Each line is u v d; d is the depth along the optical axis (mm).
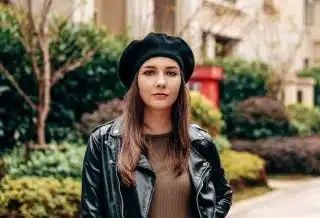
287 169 14305
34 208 6422
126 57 2783
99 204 2672
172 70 2713
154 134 2746
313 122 19797
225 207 2885
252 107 15180
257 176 11766
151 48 2711
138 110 2738
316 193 11695
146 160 2645
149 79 2691
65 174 7355
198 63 14266
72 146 8359
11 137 9336
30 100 8867
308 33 29453
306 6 29266
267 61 20719
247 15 20312
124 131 2703
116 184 2613
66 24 9500
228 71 16344
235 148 14305
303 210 9742
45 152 7980
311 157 14172
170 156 2709
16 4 10547
